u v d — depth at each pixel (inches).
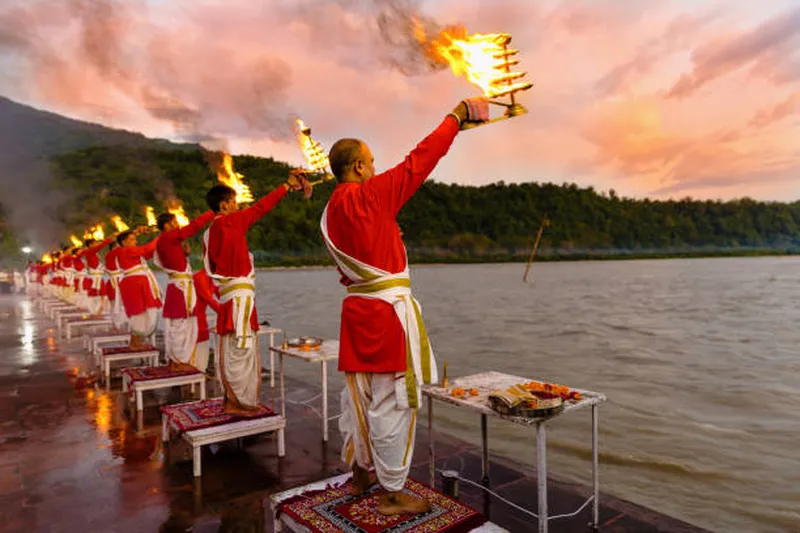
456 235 4963.1
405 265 97.8
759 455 234.7
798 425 281.1
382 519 100.8
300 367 409.1
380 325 93.9
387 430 96.0
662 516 129.3
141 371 240.5
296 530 103.5
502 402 112.4
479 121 90.3
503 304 1167.0
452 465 162.9
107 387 273.0
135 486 150.6
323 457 171.5
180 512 134.8
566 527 123.6
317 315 914.7
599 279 2228.1
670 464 223.3
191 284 242.8
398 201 93.7
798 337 657.6
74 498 143.0
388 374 95.0
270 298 1309.1
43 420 215.3
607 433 265.0
